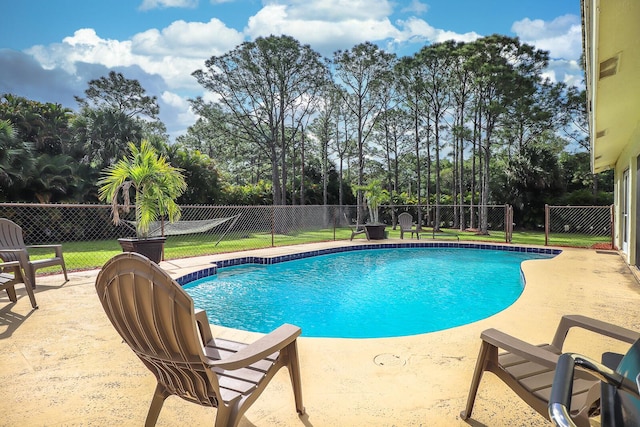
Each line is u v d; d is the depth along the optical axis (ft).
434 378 8.23
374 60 73.15
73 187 48.06
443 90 65.16
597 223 58.03
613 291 16.79
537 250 33.99
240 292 20.80
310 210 62.80
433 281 23.81
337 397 7.41
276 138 77.25
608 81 12.54
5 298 15.16
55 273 21.07
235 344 6.88
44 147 61.98
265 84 71.92
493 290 21.35
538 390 5.48
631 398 3.68
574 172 72.64
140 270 4.89
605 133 21.30
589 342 10.23
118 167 22.26
